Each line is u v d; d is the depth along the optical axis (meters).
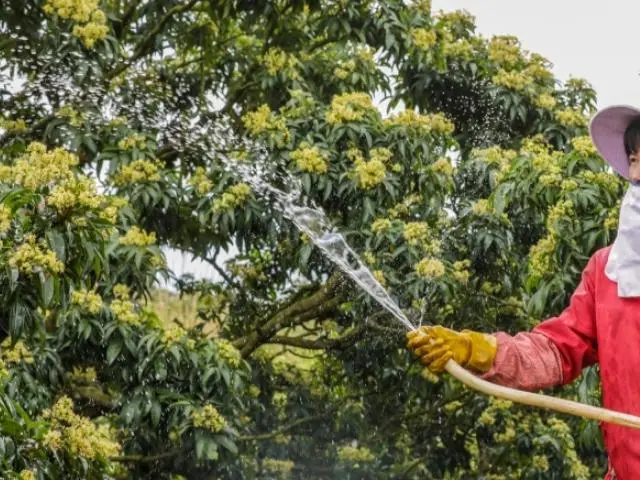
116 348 6.98
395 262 7.71
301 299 8.83
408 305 7.78
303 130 7.97
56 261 5.11
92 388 7.62
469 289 8.35
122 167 7.61
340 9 8.66
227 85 9.18
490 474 9.12
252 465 8.92
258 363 9.21
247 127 8.02
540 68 9.23
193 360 7.19
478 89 9.22
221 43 9.10
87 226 5.25
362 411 9.22
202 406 7.27
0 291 5.13
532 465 8.88
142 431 7.43
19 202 5.16
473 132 9.25
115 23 8.74
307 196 7.72
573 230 6.62
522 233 8.22
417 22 8.88
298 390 9.35
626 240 3.58
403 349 8.63
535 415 9.02
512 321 8.62
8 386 6.40
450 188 8.09
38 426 5.40
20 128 7.56
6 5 7.75
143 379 7.25
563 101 9.34
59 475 5.52
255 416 9.24
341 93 8.88
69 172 5.35
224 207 7.65
